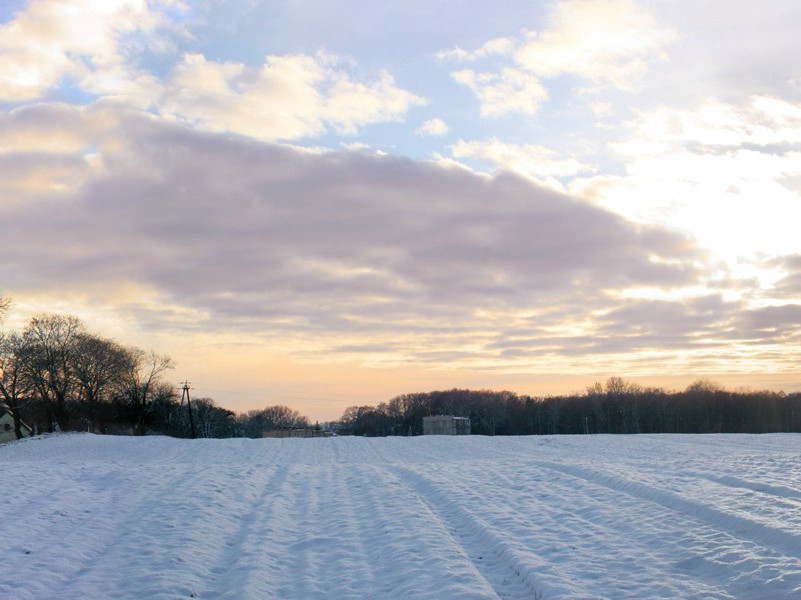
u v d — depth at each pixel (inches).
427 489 761.6
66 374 3093.0
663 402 4864.7
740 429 4648.1
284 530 572.1
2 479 783.7
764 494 595.5
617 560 438.0
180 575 437.1
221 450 2016.5
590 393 5157.5
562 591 375.9
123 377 3353.8
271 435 3932.1
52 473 851.4
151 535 538.3
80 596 399.5
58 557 471.2
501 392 6008.9
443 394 6166.3
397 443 2167.8
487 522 564.1
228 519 603.5
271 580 435.5
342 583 424.2
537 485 750.5
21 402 3152.1
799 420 4591.5
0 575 430.9
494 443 2086.6
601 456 1288.1
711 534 472.1
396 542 506.9
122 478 803.4
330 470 954.7
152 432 3779.5
